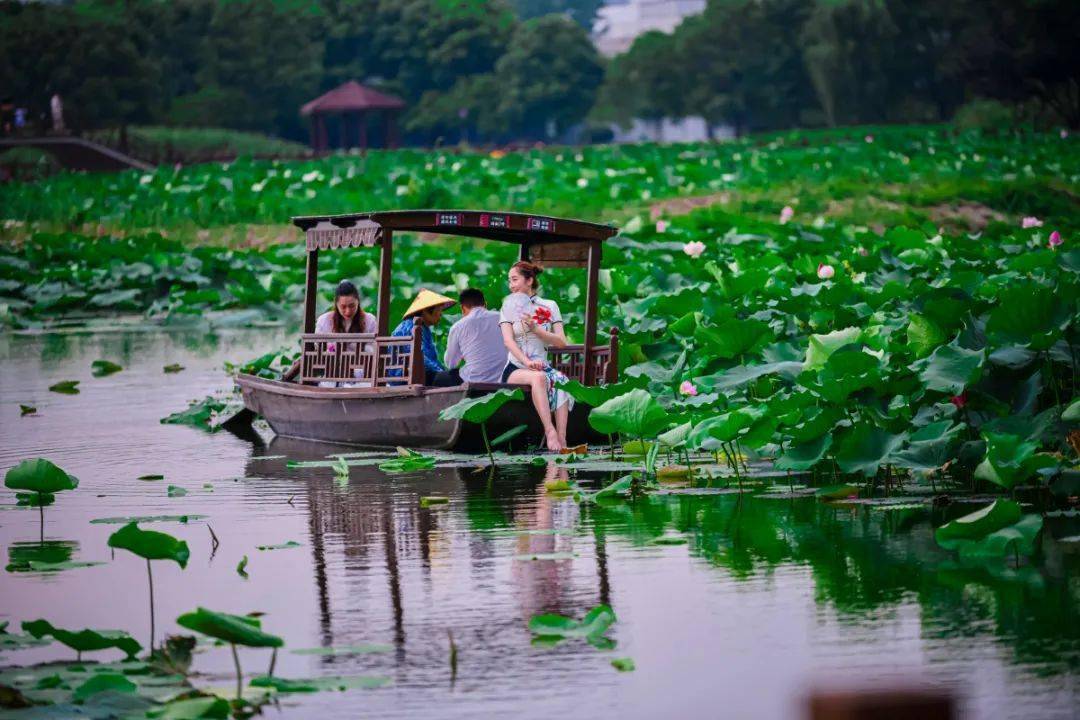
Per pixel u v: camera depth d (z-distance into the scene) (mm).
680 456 20234
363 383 22328
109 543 11969
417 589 13070
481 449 21156
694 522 15617
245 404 24719
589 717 9812
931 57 163250
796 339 22562
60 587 13453
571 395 19859
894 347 18312
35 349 38719
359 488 18281
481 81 190375
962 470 17562
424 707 10070
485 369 21609
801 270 31781
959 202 66750
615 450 21109
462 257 47438
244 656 11266
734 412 16234
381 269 21984
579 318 28391
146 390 29688
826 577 13062
